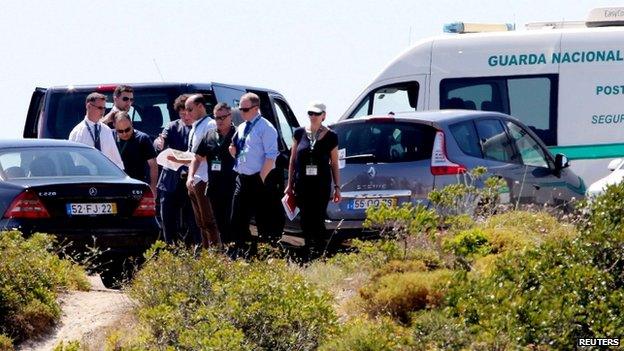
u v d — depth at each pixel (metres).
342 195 58.25
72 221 50.38
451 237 45.22
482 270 40.03
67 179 51.50
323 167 53.06
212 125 57.03
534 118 77.12
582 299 34.75
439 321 34.72
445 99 78.31
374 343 34.59
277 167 57.53
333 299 39.28
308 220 53.41
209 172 53.44
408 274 40.00
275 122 73.00
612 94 76.44
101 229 50.91
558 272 35.59
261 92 72.81
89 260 50.69
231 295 37.56
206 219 55.66
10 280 43.06
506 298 34.09
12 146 52.50
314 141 53.09
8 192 50.03
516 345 33.28
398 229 45.81
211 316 36.69
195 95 56.94
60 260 48.31
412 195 57.28
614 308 34.41
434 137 57.62
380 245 43.75
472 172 54.66
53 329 42.47
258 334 36.25
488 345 33.53
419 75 78.88
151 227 52.22
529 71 77.19
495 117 61.22
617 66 76.50
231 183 53.12
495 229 46.62
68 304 45.06
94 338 40.47
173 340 36.62
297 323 36.78
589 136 76.50
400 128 58.50
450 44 78.44
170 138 59.44
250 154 52.56
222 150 53.09
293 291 37.50
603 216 38.62
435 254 44.06
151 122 64.94
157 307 37.69
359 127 59.34
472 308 34.66
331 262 45.19
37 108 69.12
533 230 48.72
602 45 76.56
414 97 79.06
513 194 59.66
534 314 33.50
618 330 33.44
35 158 52.19
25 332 41.69
